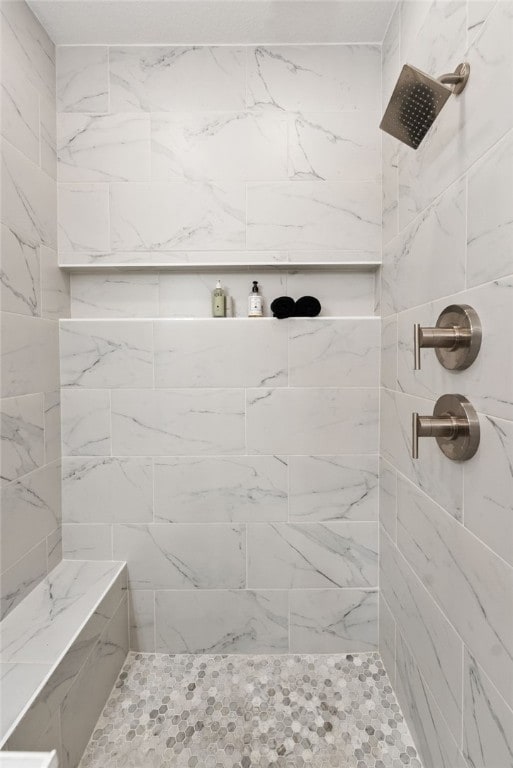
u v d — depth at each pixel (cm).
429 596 98
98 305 147
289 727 114
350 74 137
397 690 122
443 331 75
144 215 139
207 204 138
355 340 138
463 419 76
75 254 139
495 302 69
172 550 142
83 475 141
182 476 141
